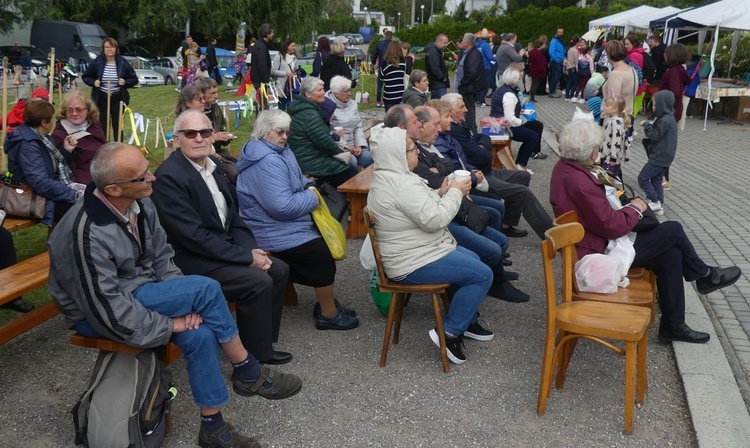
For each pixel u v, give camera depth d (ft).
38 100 17.11
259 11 110.32
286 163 14.82
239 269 12.69
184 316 10.45
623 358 14.16
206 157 13.51
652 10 72.79
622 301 12.78
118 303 9.87
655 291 16.61
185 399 12.44
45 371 13.42
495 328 15.61
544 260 11.53
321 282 14.98
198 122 12.68
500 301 17.22
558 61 70.03
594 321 11.54
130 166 9.84
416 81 30.76
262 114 14.83
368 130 30.14
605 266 13.24
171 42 124.67
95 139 19.21
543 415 11.99
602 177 14.79
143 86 83.15
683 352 13.98
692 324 15.31
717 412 11.75
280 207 14.39
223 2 108.58
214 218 13.09
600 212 13.65
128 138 37.81
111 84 32.35
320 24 125.29
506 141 28.48
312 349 14.44
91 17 115.55
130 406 10.17
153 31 115.96
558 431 11.51
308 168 22.75
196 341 10.34
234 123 44.04
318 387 12.90
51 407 12.12
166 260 11.45
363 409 12.17
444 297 15.51
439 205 13.16
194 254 12.84
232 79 80.07
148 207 11.10
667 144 24.71
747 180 31.60
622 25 71.92
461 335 13.80
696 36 79.20
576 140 14.02
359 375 13.37
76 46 92.73
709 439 11.02
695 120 53.31
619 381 13.21
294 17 110.52
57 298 10.28
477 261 13.41
